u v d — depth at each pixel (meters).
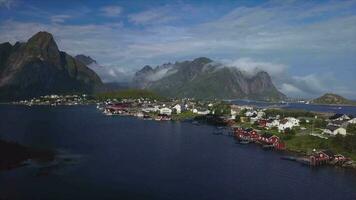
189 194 118.56
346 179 139.38
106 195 115.81
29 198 111.88
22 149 169.62
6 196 113.19
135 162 158.38
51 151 175.62
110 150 184.00
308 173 146.88
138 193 118.31
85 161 158.25
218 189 124.19
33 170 141.75
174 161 162.38
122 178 134.00
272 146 197.75
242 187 126.94
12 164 148.25
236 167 154.00
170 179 134.38
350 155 172.62
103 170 144.25
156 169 147.88
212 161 164.00
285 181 135.25
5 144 169.62
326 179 139.00
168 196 116.38
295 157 173.38
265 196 118.56
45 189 120.12
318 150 180.75
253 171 148.00
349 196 120.56
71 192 117.81
